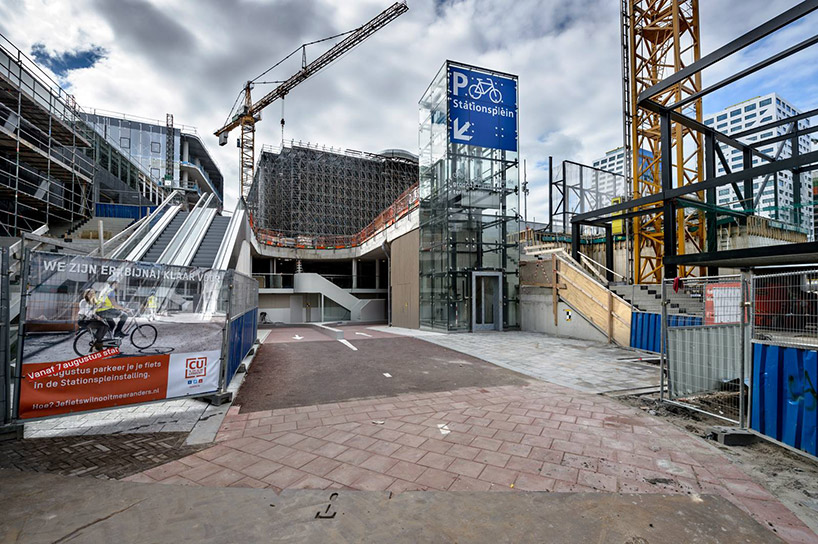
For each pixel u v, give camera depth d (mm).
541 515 2814
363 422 4977
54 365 4379
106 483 3297
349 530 2627
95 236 19109
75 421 4906
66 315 4480
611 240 17469
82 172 19875
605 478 3410
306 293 31219
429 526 2674
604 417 5125
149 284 5090
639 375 7816
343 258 32312
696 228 19125
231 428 4734
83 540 2510
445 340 13789
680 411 5359
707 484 3311
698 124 12055
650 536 2562
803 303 3783
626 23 20703
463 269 17094
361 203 46812
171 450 4051
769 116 41312
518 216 18141
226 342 5871
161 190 38656
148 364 5047
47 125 17969
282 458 3855
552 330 15484
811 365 3607
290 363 9359
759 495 3121
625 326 11773
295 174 45500
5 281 4254
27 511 2834
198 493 3131
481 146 17469
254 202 56750
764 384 4098
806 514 2846
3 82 14492
